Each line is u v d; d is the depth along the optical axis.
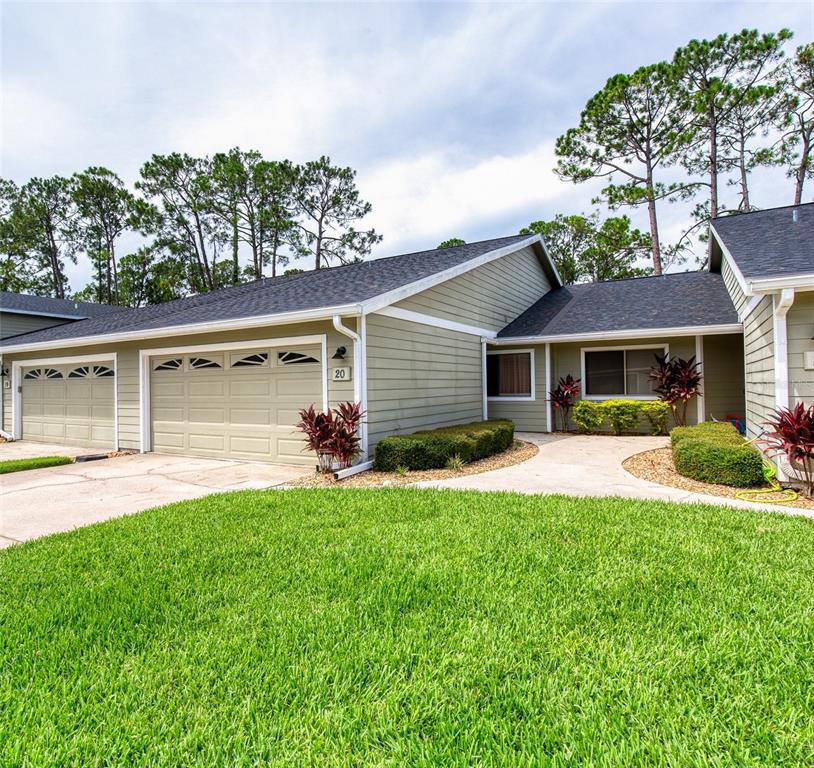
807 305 5.90
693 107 19.14
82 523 5.20
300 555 3.83
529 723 1.98
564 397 12.34
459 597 3.05
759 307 7.05
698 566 3.47
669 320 11.33
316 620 2.80
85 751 1.87
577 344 12.73
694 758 1.80
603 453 9.20
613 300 13.93
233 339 9.00
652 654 2.42
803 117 19.19
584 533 4.22
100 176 29.66
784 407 6.00
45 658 2.48
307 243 29.92
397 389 8.73
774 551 3.74
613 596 3.03
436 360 10.09
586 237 27.75
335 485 6.74
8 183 30.20
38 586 3.36
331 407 7.96
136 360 10.45
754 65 18.69
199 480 7.40
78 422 11.92
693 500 5.64
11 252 30.39
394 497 5.71
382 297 7.60
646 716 2.02
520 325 13.43
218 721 2.02
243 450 9.02
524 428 12.95
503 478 7.04
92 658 2.47
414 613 2.88
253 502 5.58
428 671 2.32
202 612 2.93
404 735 1.94
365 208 30.22
